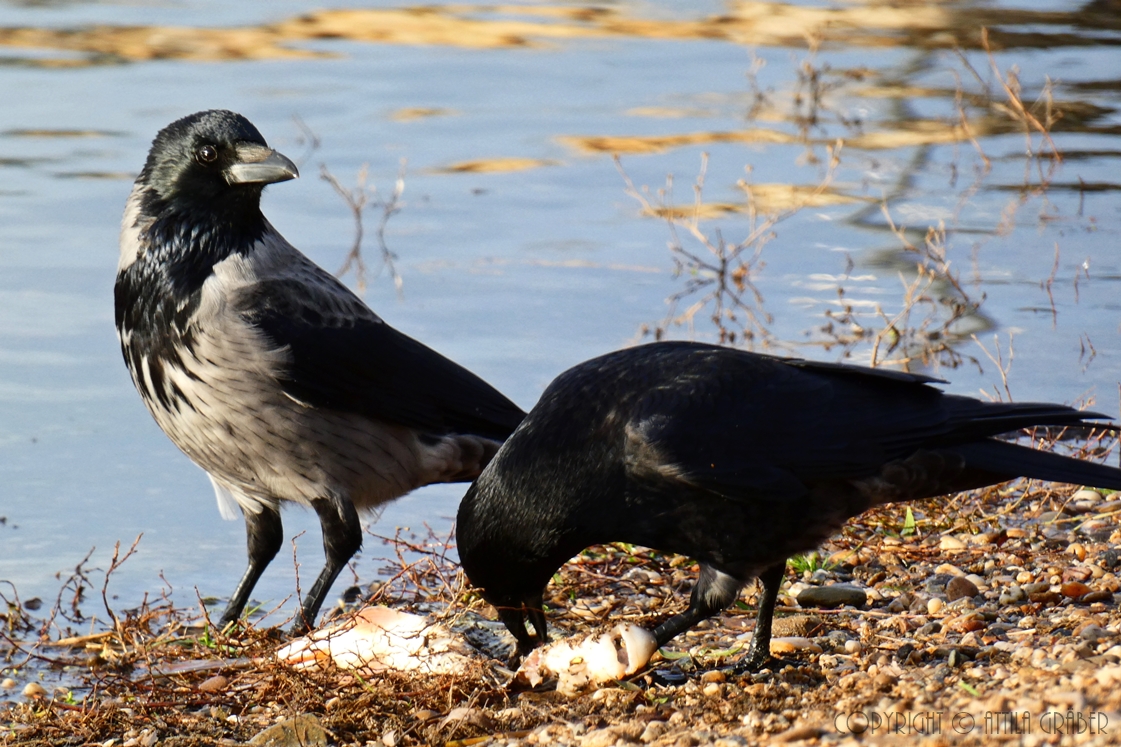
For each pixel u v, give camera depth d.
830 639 8.87
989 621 8.88
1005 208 19.25
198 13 30.62
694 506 8.00
